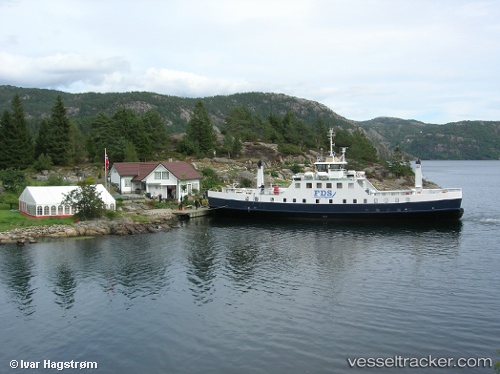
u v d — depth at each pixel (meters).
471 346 27.59
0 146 101.00
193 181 89.50
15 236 54.06
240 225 67.44
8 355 27.27
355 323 31.06
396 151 150.38
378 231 61.75
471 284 38.56
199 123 134.38
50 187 65.19
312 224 67.88
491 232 60.38
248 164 126.12
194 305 34.50
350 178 69.06
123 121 119.00
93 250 50.19
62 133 109.94
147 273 42.09
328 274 42.00
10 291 37.22
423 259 46.75
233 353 27.17
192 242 55.03
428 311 32.84
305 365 25.73
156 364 26.09
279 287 38.47
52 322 31.55
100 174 100.56
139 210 71.94
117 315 32.69
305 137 168.12
